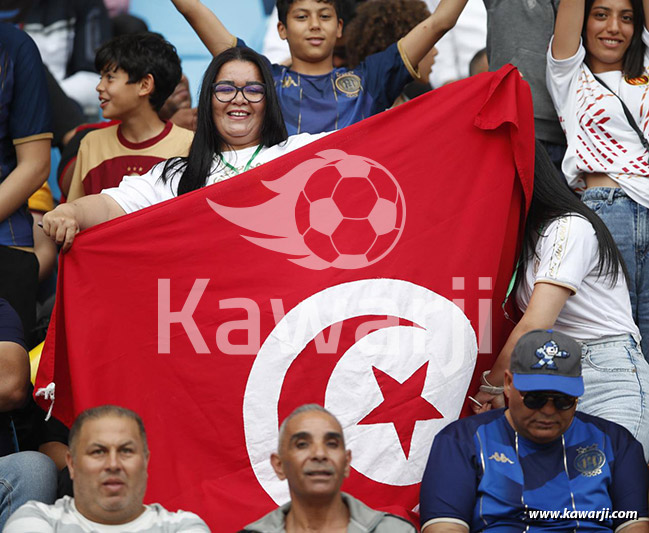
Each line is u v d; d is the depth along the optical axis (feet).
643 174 64.08
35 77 70.33
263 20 93.15
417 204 58.34
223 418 54.90
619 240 63.57
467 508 50.62
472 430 51.90
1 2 91.97
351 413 55.31
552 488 50.49
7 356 57.11
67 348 55.72
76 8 92.17
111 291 55.77
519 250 59.98
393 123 59.26
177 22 94.68
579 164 65.41
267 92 60.75
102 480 46.32
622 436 51.78
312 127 67.82
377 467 54.85
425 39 69.51
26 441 62.75
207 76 60.64
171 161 61.41
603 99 65.41
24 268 67.72
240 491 54.08
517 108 58.90
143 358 55.31
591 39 66.23
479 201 58.65
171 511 51.60
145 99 71.92
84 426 47.03
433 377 56.13
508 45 69.87
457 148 59.11
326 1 69.21
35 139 70.18
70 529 46.50
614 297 59.26
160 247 56.34
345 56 85.30
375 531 46.60
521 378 50.01
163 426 54.65
